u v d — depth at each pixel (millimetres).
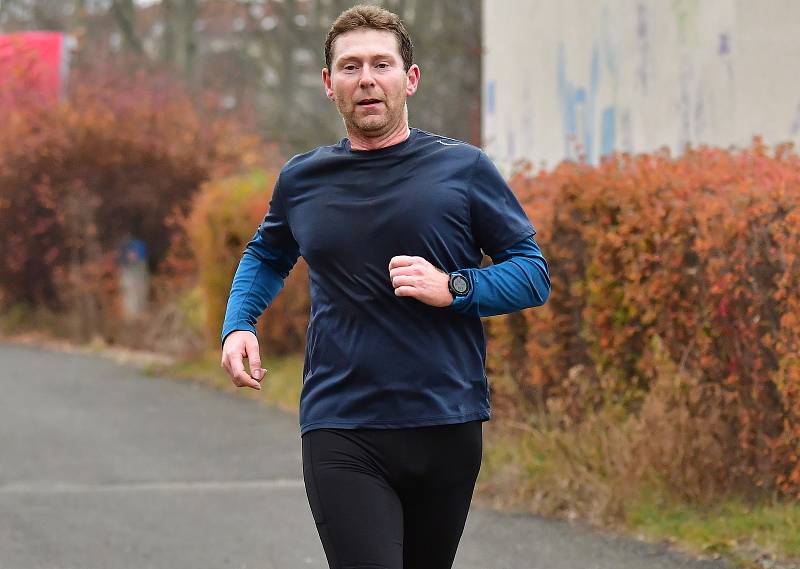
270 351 32969
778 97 22594
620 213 18516
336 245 10148
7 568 16234
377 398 10070
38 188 43000
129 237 43969
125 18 77312
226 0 78750
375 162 10211
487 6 36562
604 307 18781
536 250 10406
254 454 23625
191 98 49406
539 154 32281
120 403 29672
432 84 65625
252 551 16875
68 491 20734
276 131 71938
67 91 47906
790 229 15406
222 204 33781
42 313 44812
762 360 16172
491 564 15828
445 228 10125
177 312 40062
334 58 10211
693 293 17125
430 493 10297
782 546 15180
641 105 26672
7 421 27297
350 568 9891
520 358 21062
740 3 22812
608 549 16109
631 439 17812
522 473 19203
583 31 29453
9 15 88250
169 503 19781
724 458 17000
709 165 17938
